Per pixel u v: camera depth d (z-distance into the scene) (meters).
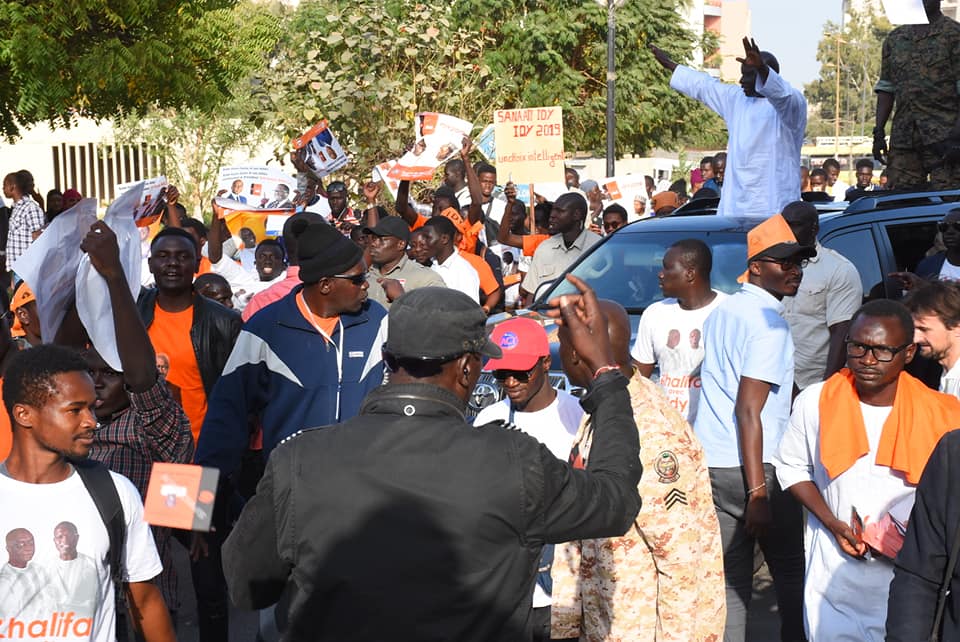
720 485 5.32
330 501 2.80
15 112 15.30
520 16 26.20
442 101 17.06
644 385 4.08
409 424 2.87
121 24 14.03
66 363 3.43
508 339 4.31
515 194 11.84
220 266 10.45
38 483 3.44
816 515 4.51
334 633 2.80
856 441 4.33
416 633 2.76
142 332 4.40
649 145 29.38
